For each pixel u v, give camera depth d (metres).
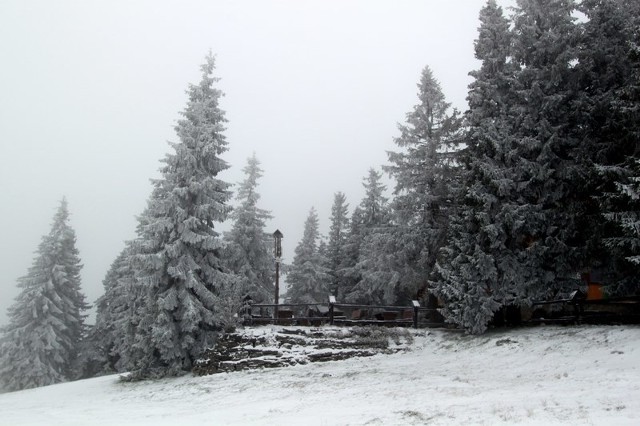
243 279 33.28
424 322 24.92
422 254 26.73
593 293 22.59
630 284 18.67
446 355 19.28
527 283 20.23
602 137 20.30
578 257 20.28
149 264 21.62
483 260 20.11
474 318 20.41
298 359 20.19
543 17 22.69
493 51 22.97
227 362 20.42
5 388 36.19
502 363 16.31
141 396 17.83
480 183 21.00
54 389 22.88
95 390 20.72
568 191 20.47
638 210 16.59
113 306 38.72
